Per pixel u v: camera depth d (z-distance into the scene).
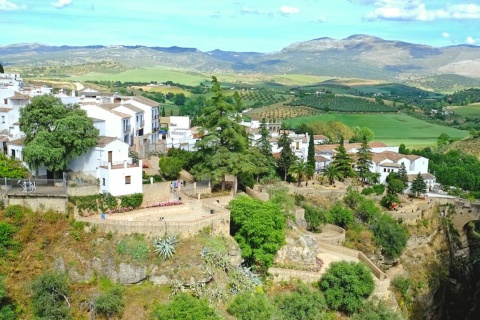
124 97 126.94
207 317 57.53
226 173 91.06
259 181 111.94
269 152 120.19
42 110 80.81
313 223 100.31
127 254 65.00
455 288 113.31
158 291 63.19
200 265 65.75
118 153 84.88
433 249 112.88
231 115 95.50
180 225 68.00
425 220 114.75
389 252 101.50
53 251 65.81
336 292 72.94
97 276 64.75
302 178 126.62
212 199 86.56
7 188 70.50
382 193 121.31
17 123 97.31
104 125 96.25
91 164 83.62
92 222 67.75
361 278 74.44
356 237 101.94
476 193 139.38
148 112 117.00
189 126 161.38
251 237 74.81
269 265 75.06
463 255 123.06
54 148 78.25
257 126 183.25
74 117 80.75
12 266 63.41
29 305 60.75
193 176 96.94
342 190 114.88
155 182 85.94
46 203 69.31
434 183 145.88
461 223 125.31
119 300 61.38
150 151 109.50
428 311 100.75
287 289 73.94
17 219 67.19
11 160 81.56
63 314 59.75
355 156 144.38
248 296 64.06
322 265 81.25
